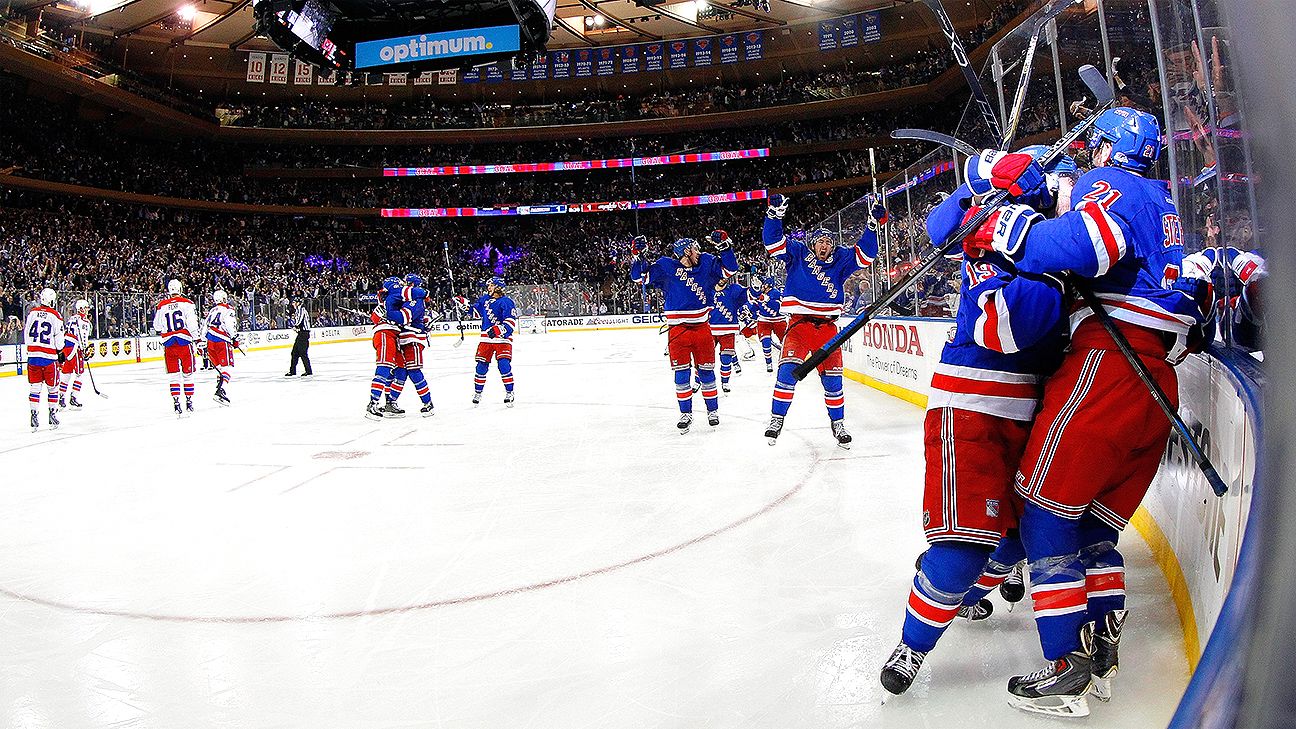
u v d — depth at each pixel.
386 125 37.38
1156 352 2.31
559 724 2.43
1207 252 3.06
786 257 6.43
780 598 3.35
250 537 4.57
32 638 3.21
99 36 29.86
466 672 2.80
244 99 36.88
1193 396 3.06
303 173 37.94
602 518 4.68
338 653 2.99
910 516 4.45
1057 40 5.91
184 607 3.51
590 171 40.72
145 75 33.22
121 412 11.02
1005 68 6.79
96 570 4.06
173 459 7.18
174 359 10.37
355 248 38.16
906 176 9.80
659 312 29.05
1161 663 2.63
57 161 29.83
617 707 2.51
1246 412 2.19
